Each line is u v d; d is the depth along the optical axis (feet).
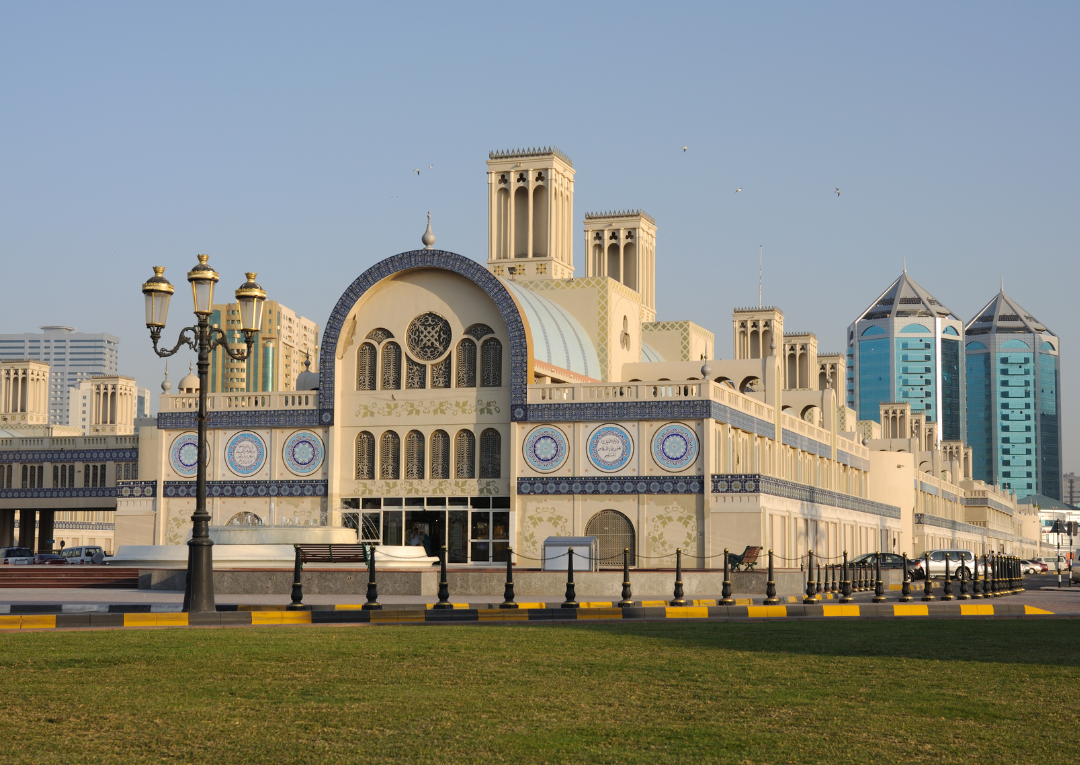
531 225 263.70
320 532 185.98
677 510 203.92
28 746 45.01
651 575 151.94
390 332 224.33
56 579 185.16
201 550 109.29
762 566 198.70
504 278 261.24
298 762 42.75
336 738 46.50
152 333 114.73
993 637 82.33
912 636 83.05
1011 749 45.19
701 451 203.62
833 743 45.98
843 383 435.53
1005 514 627.46
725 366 256.52
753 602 138.41
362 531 219.82
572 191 274.57
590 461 208.44
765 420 239.91
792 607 110.22
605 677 61.82
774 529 209.15
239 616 103.14
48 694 55.83
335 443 221.25
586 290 252.01
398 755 43.75
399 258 221.46
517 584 152.25
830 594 155.63
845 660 68.59
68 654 70.08
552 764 42.55
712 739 46.57
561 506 209.26
